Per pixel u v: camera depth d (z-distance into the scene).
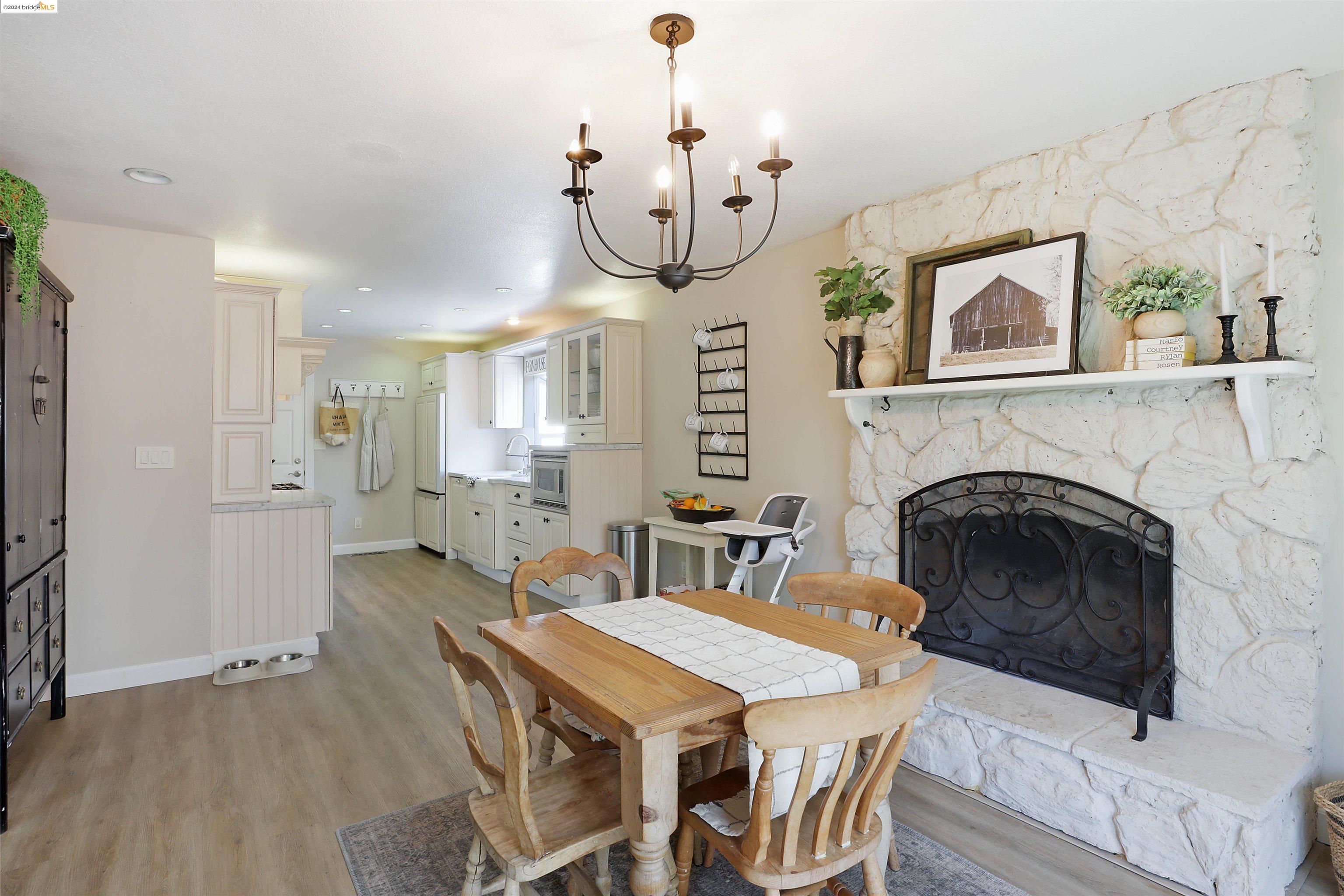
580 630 2.02
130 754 2.74
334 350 7.48
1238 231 2.19
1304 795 2.07
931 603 3.07
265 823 2.27
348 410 7.45
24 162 2.68
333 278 4.70
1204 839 1.88
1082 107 2.32
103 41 1.88
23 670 2.48
